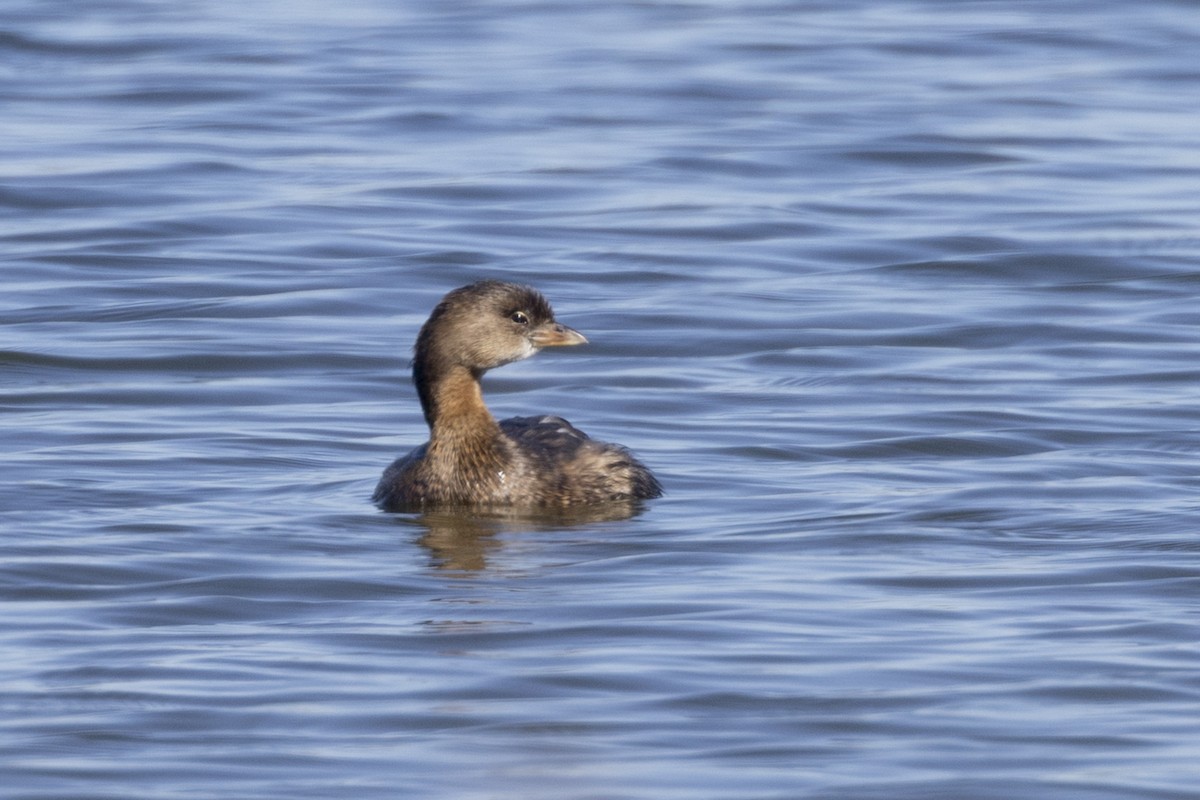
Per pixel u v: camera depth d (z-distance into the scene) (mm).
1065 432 16047
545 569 12406
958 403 17016
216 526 13453
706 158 26625
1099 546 12703
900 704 9891
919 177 25906
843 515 13648
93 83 30859
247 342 19016
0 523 13383
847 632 10992
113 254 22156
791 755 9266
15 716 9758
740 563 12461
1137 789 8875
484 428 14297
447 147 27188
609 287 21156
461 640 10922
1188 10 36875
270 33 34656
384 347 18984
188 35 34281
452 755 9297
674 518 13742
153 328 19531
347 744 9438
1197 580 11883
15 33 33844
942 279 21562
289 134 27875
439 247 22531
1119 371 18047
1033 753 9281
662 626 11125
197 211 23875
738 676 10289
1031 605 11469
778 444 15875
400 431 16453
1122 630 10969
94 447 15664
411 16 36625
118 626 11234
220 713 9812
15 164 25875
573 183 25375
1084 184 25469
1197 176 25797
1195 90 30766
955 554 12594
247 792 8891
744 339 19312
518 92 30422
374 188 24984
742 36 34688
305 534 13305
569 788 8898
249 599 11773
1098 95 30406
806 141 27531
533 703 9945
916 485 14523
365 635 11039
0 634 11055
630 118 28891
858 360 18562
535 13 36969
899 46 34000
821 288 21125
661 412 17000
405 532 13438
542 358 18766
